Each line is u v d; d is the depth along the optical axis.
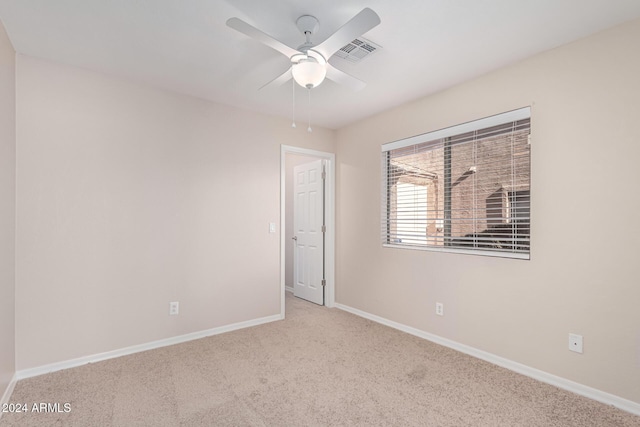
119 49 2.23
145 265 2.77
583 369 2.06
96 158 2.55
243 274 3.35
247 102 3.20
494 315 2.53
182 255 2.96
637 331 1.87
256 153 3.46
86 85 2.52
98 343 2.54
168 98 2.91
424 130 3.05
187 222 3.00
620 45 1.93
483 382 2.22
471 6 1.75
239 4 1.75
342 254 4.03
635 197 1.88
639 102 1.87
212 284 3.14
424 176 3.12
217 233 3.18
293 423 1.78
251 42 2.15
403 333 3.18
